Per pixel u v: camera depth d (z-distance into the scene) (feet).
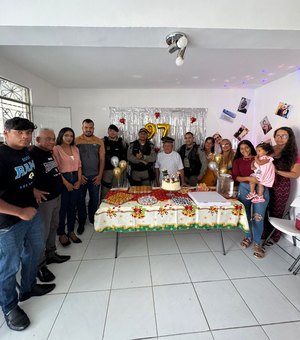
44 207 5.78
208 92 12.03
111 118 12.09
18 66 8.24
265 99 10.71
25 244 4.85
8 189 4.00
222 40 4.80
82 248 7.40
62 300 5.08
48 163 5.71
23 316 4.44
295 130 8.43
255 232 7.09
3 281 4.18
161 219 6.16
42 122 9.79
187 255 6.98
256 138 11.65
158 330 4.32
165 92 12.00
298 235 6.02
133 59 7.44
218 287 5.52
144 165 10.09
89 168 8.45
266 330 4.33
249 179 7.00
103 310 4.79
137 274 6.02
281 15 4.26
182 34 4.42
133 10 4.10
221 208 6.24
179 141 12.25
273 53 6.84
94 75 9.40
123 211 6.06
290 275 6.02
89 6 4.05
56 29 4.20
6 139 4.10
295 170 6.99
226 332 4.29
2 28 4.14
